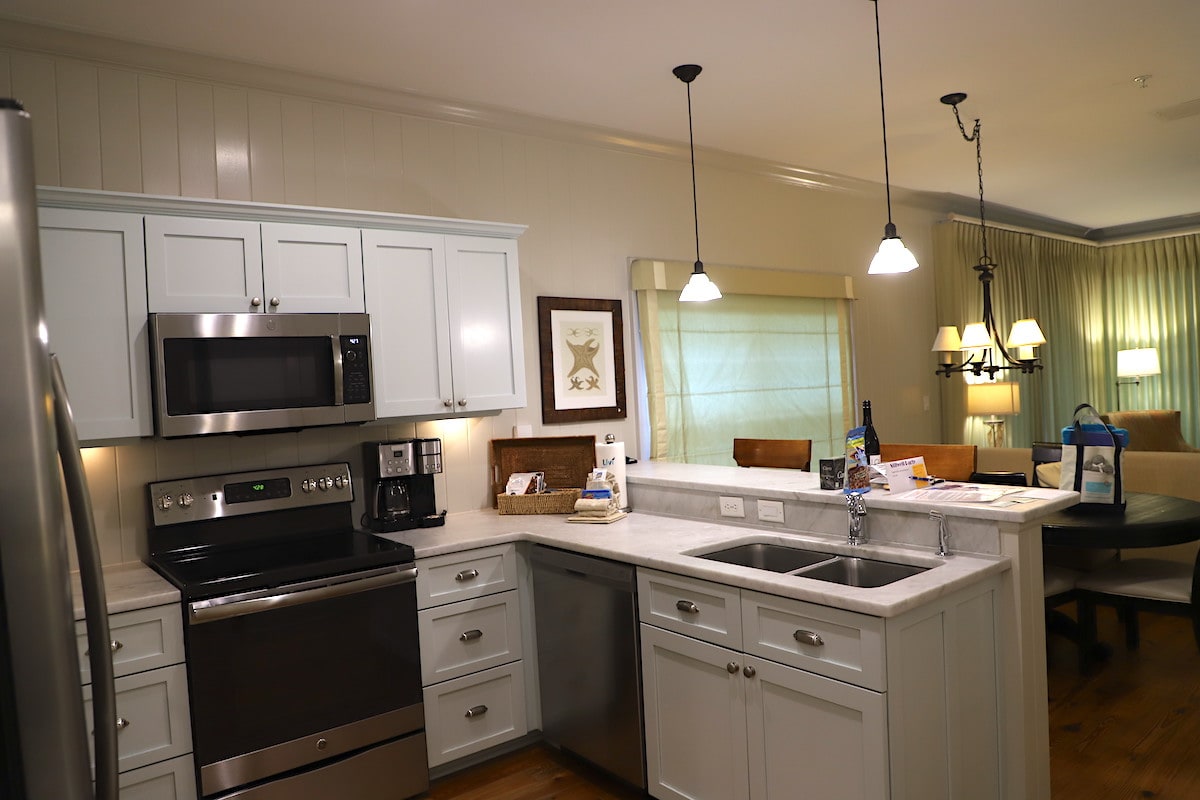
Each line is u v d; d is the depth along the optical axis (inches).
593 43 119.5
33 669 35.0
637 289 167.8
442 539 116.7
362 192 133.3
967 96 150.6
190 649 92.1
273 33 111.1
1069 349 299.7
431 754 111.1
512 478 138.9
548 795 109.0
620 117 153.6
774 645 84.6
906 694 76.3
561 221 157.4
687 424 176.4
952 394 242.1
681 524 121.0
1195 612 117.6
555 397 154.5
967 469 125.3
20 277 35.3
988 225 259.6
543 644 118.6
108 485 108.7
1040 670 90.7
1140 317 312.0
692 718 95.0
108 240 97.8
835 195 213.3
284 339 108.4
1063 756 110.1
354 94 131.7
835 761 79.0
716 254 184.2
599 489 128.6
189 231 103.0
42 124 106.7
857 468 102.2
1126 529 119.0
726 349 185.5
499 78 131.4
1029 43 127.3
